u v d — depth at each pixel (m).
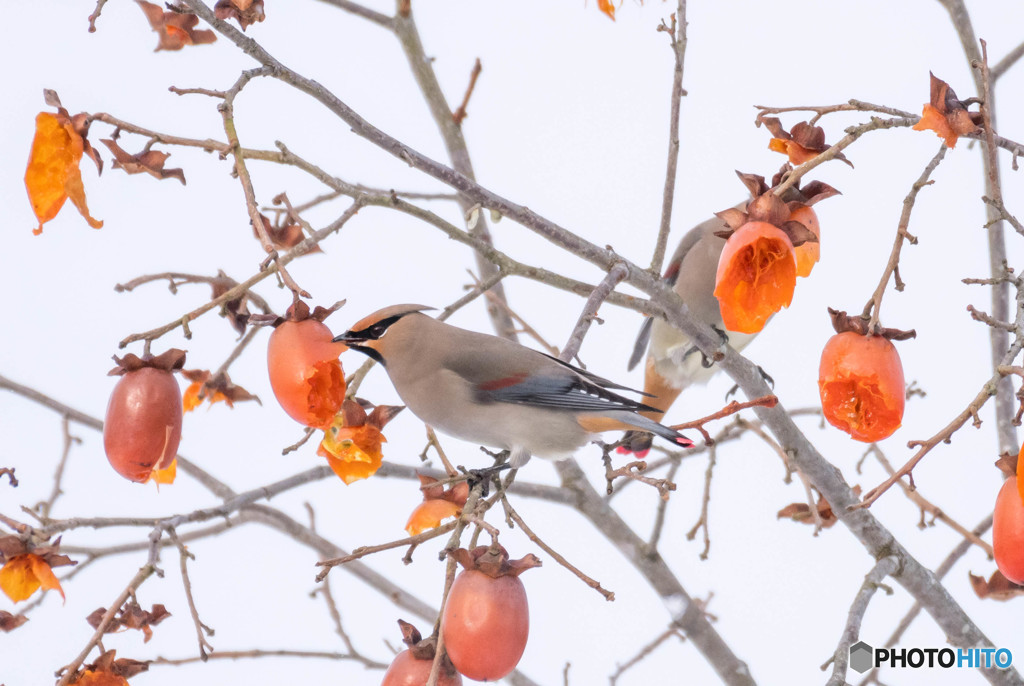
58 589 6.64
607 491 6.39
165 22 8.19
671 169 8.23
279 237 7.88
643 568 10.97
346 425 7.11
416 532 7.65
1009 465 6.39
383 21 10.78
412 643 6.43
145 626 6.69
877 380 6.51
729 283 6.42
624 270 8.02
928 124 6.45
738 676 10.84
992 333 9.23
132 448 6.43
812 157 7.08
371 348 8.98
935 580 9.16
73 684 6.36
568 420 8.76
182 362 6.61
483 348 8.97
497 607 6.03
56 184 6.27
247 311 7.72
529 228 7.92
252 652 9.29
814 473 9.38
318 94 7.09
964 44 9.28
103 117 6.29
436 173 7.53
